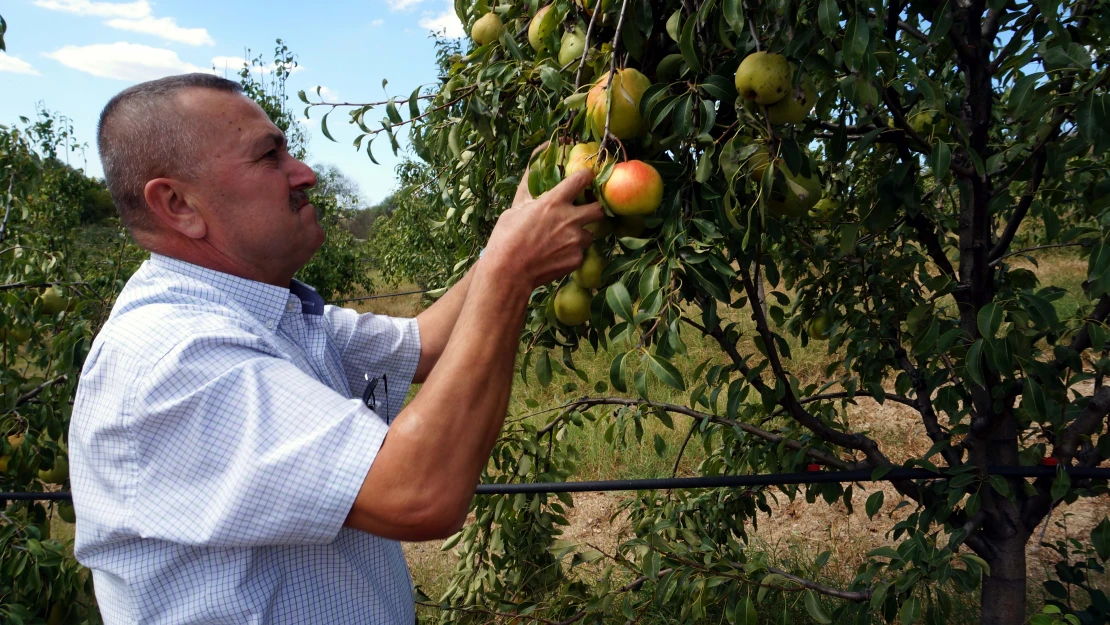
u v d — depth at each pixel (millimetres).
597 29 1632
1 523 3232
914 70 1442
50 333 4199
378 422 1132
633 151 1598
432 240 8375
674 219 1489
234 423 1127
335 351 1594
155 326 1188
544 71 1633
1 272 3885
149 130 1307
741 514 3082
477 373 1171
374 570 1392
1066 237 1961
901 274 2480
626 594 2381
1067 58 1456
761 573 2174
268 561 1236
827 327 2781
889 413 6051
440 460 1105
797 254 2633
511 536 2707
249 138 1358
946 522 2268
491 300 1235
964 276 2045
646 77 1545
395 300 15984
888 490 4930
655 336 1505
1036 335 2033
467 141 2375
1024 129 1798
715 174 1528
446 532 1125
